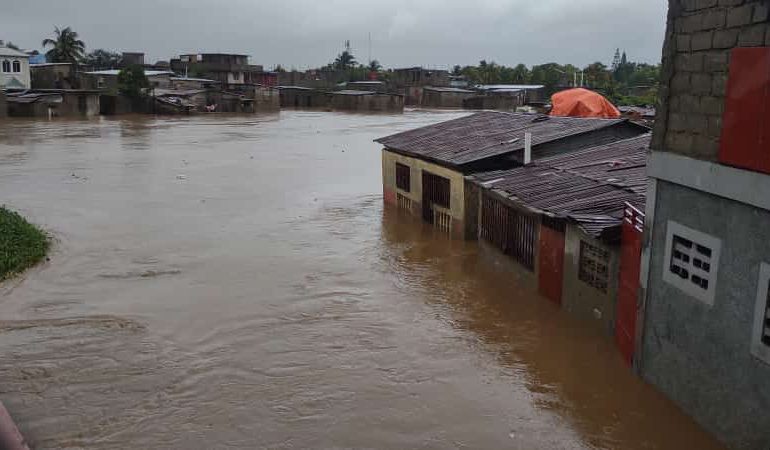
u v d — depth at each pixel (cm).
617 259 1142
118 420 981
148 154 3988
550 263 1394
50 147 4234
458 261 1770
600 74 9188
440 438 932
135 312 1409
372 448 908
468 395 1054
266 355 1202
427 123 6944
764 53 737
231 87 8706
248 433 946
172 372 1135
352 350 1223
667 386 966
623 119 1912
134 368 1150
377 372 1134
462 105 10288
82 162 3588
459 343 1251
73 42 8738
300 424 970
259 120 7125
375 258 1816
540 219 1423
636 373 1053
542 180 1573
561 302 1358
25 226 1941
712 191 830
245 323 1352
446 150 2092
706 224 855
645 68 11206
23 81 7200
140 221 2231
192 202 2567
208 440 929
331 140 5034
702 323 873
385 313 1409
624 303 1109
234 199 2641
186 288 1563
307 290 1555
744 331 792
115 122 6262
